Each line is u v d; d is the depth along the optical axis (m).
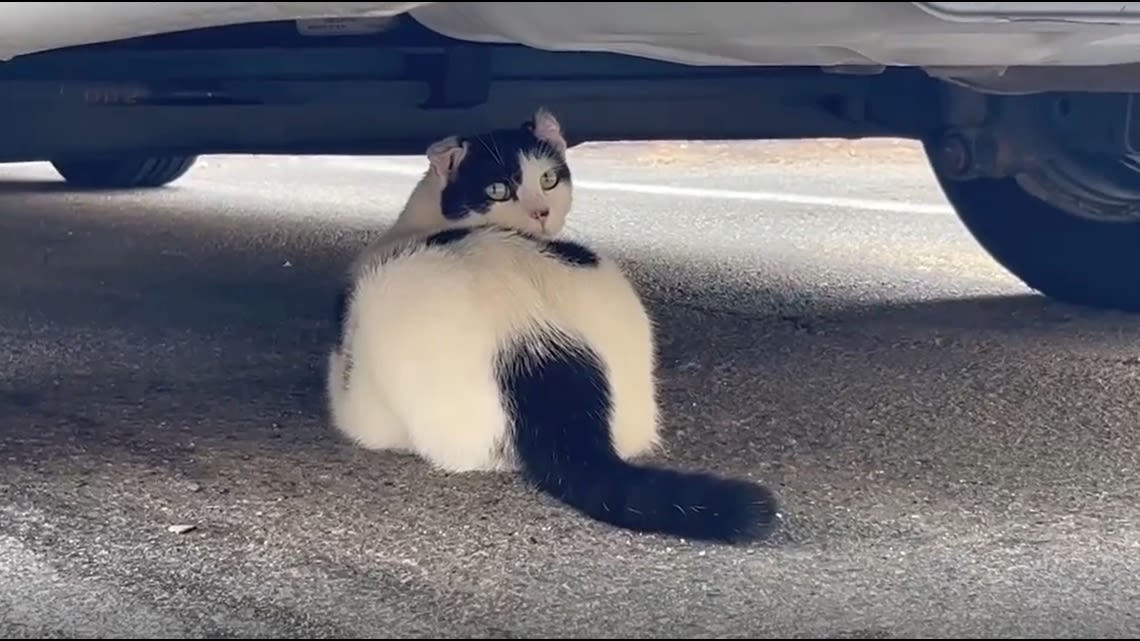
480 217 2.26
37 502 1.90
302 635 1.47
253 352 2.82
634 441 2.04
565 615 1.52
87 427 2.26
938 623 1.51
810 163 7.43
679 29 1.42
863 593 1.59
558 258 2.02
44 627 1.50
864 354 2.80
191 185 6.00
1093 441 2.21
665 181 6.47
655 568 1.66
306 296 3.41
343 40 2.38
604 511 1.78
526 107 2.82
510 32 1.46
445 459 2.00
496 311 1.94
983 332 3.00
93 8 1.45
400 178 6.57
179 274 3.72
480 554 1.70
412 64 2.70
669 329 3.03
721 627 1.49
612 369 1.96
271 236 4.39
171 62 2.64
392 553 1.71
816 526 1.81
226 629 1.49
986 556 1.71
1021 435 2.23
